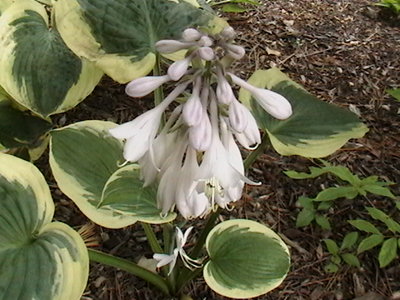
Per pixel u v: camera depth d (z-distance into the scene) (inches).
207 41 12.9
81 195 17.4
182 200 14.3
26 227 16.0
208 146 12.6
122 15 17.9
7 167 16.5
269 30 35.4
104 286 21.8
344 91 31.1
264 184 25.9
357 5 40.1
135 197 16.7
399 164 27.1
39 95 19.9
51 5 24.8
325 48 34.4
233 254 18.3
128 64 17.5
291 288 21.9
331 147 18.8
